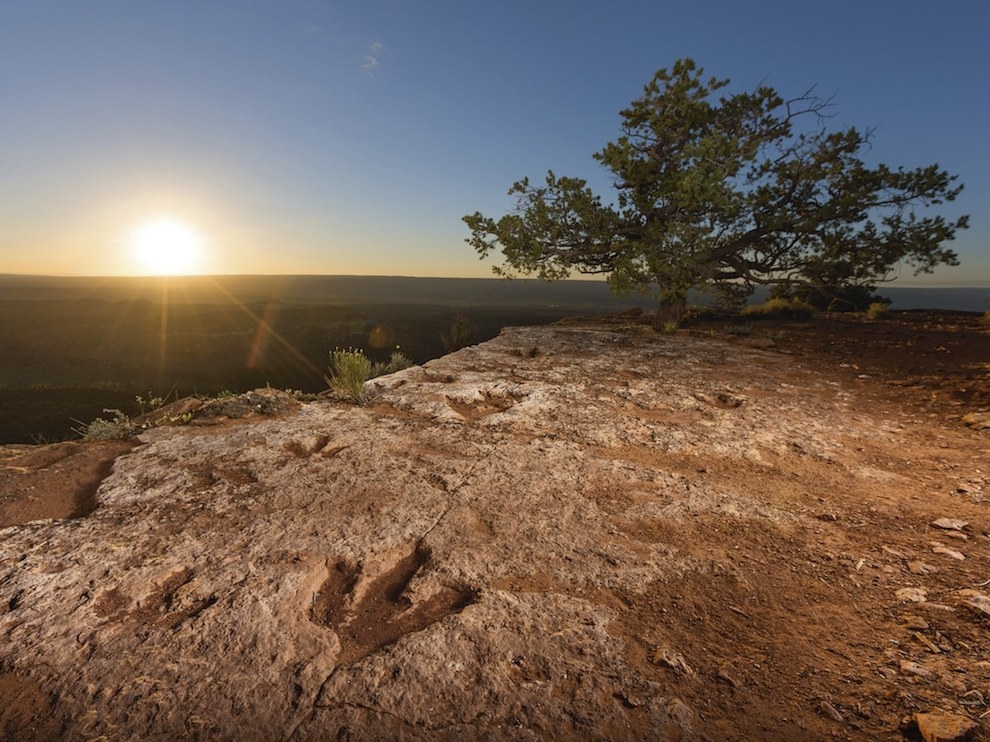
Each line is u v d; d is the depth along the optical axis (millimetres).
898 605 2498
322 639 2160
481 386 6664
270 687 1892
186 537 2938
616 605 2445
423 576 2619
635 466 4176
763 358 9578
